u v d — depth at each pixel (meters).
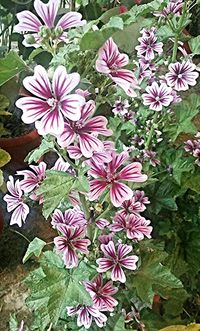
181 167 0.36
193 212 0.38
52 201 0.24
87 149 0.22
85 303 0.27
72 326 0.31
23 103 0.21
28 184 0.29
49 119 0.21
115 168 0.25
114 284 0.30
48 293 0.27
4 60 0.22
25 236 0.48
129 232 0.28
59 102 0.21
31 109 0.21
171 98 0.31
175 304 0.38
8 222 0.49
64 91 0.21
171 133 0.35
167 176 0.36
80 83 0.24
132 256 0.27
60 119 0.20
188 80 0.31
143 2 0.52
